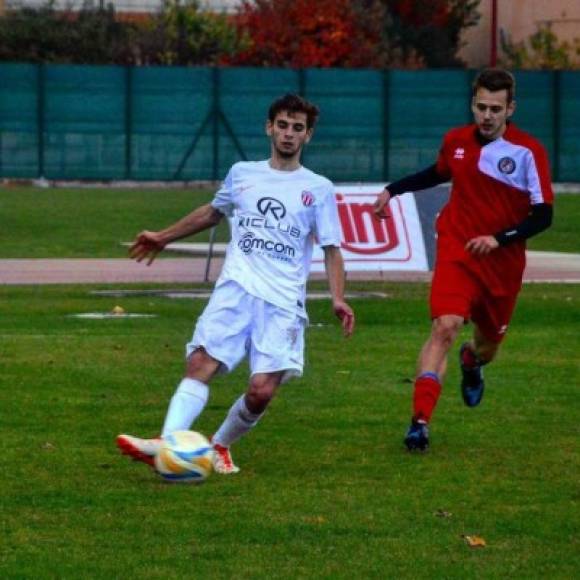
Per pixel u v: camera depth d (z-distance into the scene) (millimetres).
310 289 55250
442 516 21969
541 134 129000
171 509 22203
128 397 31703
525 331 43625
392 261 56281
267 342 23891
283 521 21578
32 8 156125
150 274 60531
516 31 181250
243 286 23891
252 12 156625
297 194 24156
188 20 152500
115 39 151375
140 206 102250
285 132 24047
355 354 38562
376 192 56625
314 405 31125
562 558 19922
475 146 26656
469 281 26797
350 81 127125
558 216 98375
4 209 97688
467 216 26844
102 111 126125
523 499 23109
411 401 31641
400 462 25656
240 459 25797
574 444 27344
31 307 48812
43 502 22641
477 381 29266
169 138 126750
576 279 59656
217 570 19188
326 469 25047
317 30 154500
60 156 126125
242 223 24219
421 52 177375
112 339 40875
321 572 19125
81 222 89062
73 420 29141
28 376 34250
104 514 21906
